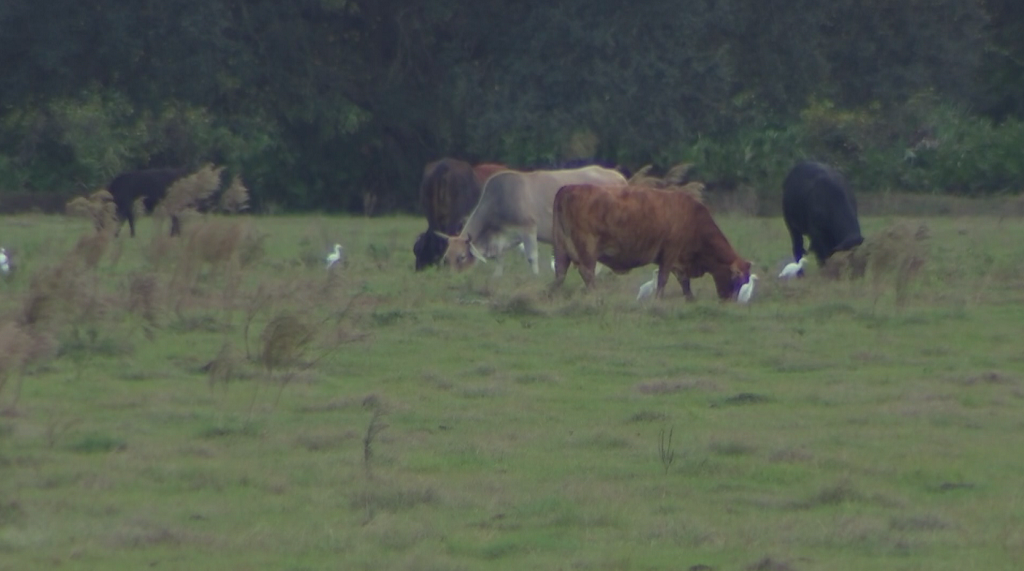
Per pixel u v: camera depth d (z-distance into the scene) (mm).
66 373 12664
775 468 9430
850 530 7875
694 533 7836
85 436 10016
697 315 16281
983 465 9570
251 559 7344
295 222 35250
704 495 8766
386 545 7621
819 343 14750
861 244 19172
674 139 38375
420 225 34125
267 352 12211
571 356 13797
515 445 10086
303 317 13375
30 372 12508
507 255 25375
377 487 8680
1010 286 19719
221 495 8664
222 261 17625
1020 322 16328
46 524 7867
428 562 7207
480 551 7523
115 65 38094
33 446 9805
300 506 8398
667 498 8688
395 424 10711
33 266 20031
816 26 39906
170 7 36625
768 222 33531
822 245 20719
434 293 18359
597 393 12133
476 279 20078
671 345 14453
